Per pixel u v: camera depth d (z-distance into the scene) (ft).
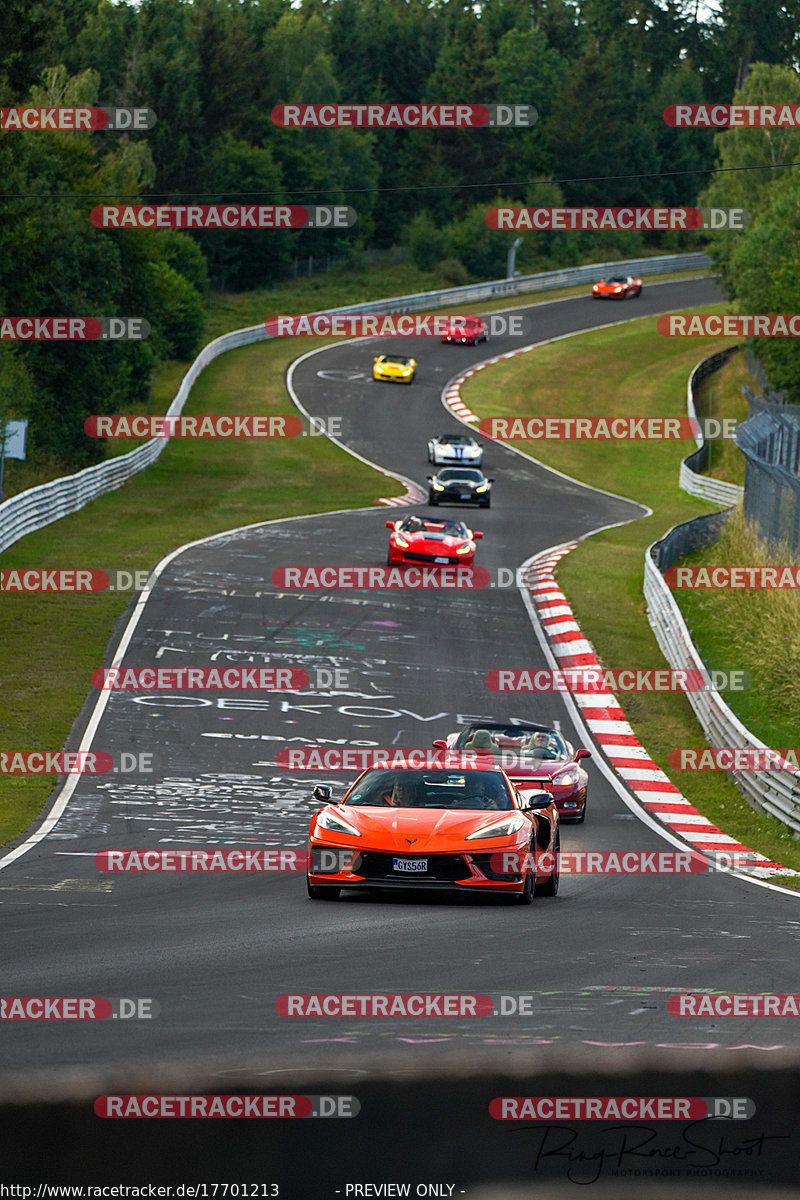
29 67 594.65
